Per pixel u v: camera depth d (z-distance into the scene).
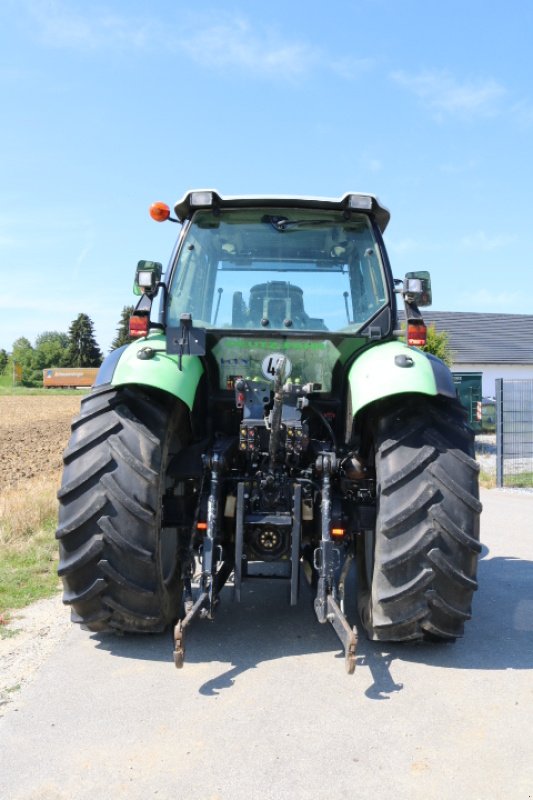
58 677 3.50
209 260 4.42
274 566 4.52
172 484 4.12
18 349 125.88
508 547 6.98
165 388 3.67
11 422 32.12
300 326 4.37
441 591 3.58
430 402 3.91
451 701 3.29
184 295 4.38
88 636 4.07
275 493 3.87
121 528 3.59
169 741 2.90
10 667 3.62
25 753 2.80
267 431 3.90
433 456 3.67
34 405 48.47
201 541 3.96
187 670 3.61
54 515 7.64
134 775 2.65
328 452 3.78
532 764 2.76
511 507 9.84
